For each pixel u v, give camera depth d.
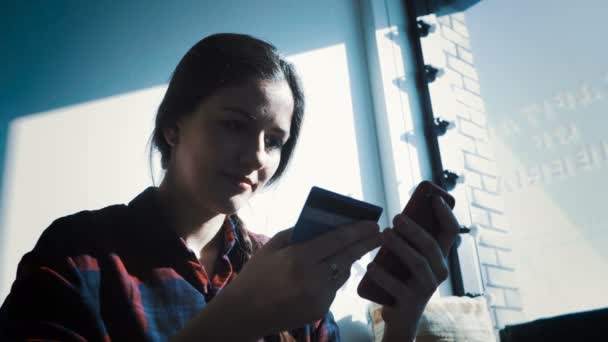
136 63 1.63
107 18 1.63
